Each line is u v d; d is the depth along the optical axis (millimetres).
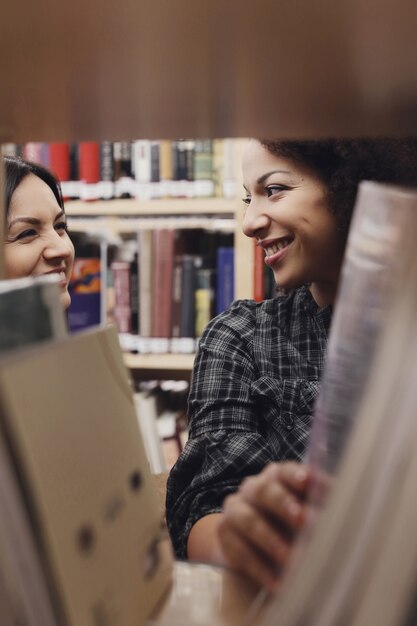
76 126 598
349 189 1084
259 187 1177
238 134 652
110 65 415
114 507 351
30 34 362
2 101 504
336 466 282
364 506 263
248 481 403
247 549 384
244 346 1213
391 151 1032
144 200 2309
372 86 466
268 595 370
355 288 321
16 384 278
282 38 366
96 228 2385
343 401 302
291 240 1168
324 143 1095
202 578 432
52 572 288
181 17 335
